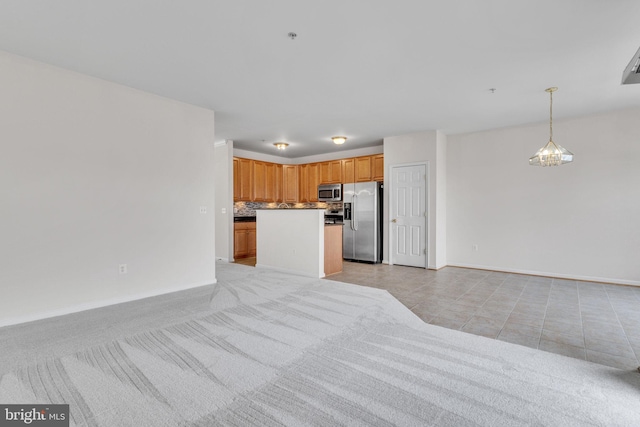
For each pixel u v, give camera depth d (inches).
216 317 122.4
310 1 84.4
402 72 129.0
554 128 197.3
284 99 160.2
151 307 134.1
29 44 106.5
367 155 274.8
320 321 119.0
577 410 67.9
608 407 69.0
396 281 187.3
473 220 228.4
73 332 107.1
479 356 92.4
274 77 133.8
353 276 201.9
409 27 96.9
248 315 125.0
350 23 94.8
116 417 64.9
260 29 98.0
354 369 84.5
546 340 104.0
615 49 110.0
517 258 211.5
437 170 223.6
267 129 220.7
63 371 82.4
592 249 187.3
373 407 68.7
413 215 234.8
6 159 112.0
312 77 133.7
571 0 83.5
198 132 170.2
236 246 268.8
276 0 83.8
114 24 94.9
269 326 113.7
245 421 64.1
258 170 294.8
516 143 211.0
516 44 106.9
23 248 115.7
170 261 158.4
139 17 91.4
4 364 85.8
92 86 132.3
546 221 201.3
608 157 181.8
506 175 214.8
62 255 124.4
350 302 143.0
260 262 230.2
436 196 223.5
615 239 180.9
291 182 324.8
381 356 92.0
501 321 121.1
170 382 77.7
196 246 169.5
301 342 100.7
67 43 105.9
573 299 150.8
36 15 89.9
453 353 94.2
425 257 229.5
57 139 123.1
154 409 67.6
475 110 177.5
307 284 177.2
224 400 70.9
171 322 116.9
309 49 110.4
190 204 166.6
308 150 296.2
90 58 116.5
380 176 267.3
